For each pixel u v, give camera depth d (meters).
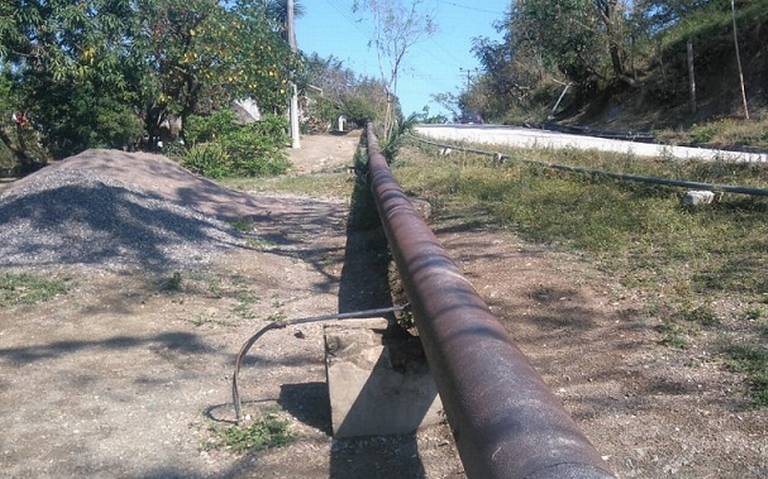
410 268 4.67
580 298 6.41
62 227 9.65
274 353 6.55
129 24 20.02
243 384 5.87
